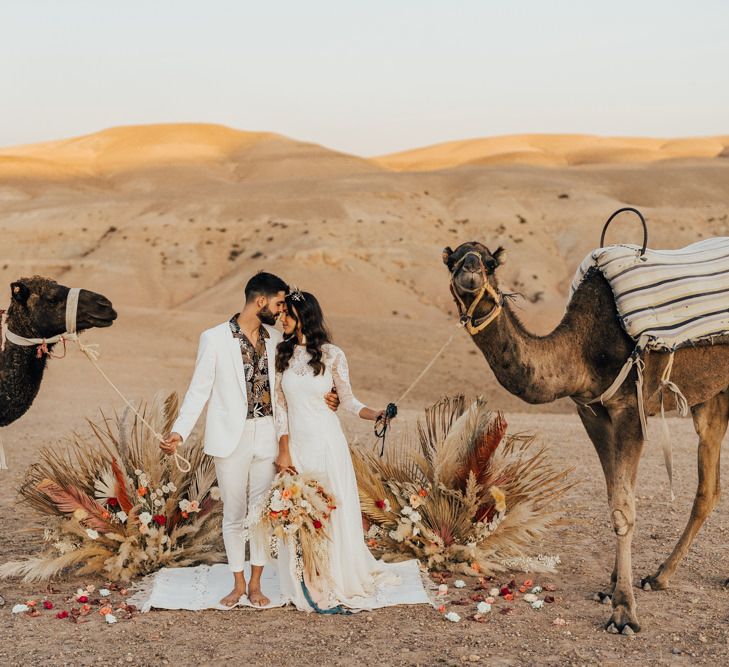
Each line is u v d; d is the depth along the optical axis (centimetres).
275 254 9331
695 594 666
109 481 714
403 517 721
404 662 538
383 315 8262
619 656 548
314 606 627
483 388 4325
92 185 19012
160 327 5009
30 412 1906
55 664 536
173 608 632
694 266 634
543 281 9575
